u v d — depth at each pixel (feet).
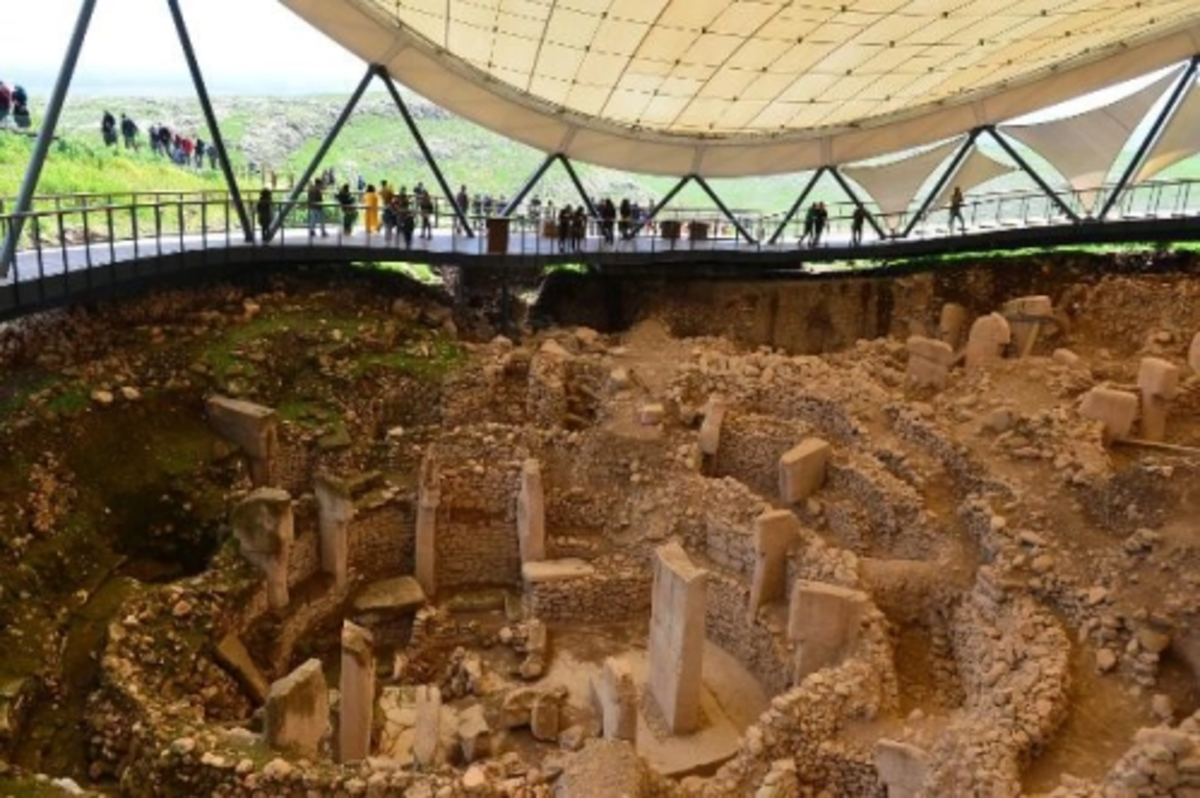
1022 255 108.27
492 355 79.00
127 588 52.70
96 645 48.57
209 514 60.13
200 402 66.13
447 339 82.64
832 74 95.50
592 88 96.68
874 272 107.76
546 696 50.83
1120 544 49.73
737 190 206.39
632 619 61.82
